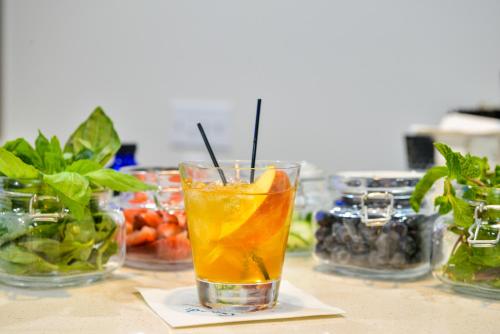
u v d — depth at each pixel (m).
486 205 0.70
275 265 0.66
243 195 0.63
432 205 0.81
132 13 2.02
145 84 2.03
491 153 1.33
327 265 0.82
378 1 1.88
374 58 1.90
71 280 0.75
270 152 1.97
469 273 0.72
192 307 0.67
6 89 2.11
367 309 0.68
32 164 0.75
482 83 1.86
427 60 1.88
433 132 1.38
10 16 2.09
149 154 2.04
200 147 2.01
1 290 0.73
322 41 1.92
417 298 0.72
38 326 0.62
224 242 0.64
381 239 0.78
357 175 0.84
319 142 1.94
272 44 1.95
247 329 0.62
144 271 0.82
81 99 2.08
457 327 0.63
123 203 0.85
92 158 0.79
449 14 1.86
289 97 1.95
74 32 2.06
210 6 1.97
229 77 1.98
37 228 0.72
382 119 1.91
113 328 0.62
